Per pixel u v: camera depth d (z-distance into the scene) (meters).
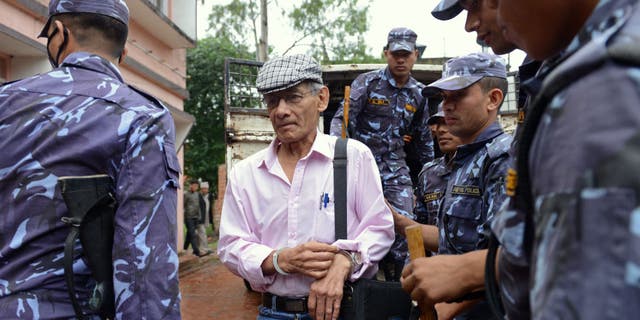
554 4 0.79
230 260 2.30
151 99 1.77
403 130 4.31
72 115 1.59
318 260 2.09
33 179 1.54
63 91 1.63
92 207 1.55
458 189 2.03
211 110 22.98
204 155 22.94
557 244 0.62
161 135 1.66
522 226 0.84
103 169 1.60
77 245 1.57
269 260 2.18
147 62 10.19
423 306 1.73
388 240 2.28
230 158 5.57
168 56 11.28
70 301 1.56
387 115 4.21
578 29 0.81
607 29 0.69
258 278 2.19
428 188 3.48
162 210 1.61
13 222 1.53
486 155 1.93
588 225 0.59
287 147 2.38
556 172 0.64
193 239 12.00
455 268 1.44
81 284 1.58
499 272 0.94
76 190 1.53
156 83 10.59
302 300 2.20
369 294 2.13
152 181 1.60
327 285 2.07
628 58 0.62
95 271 1.56
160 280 1.56
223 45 22.72
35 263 1.53
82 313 1.55
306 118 2.27
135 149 1.60
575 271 0.59
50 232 1.54
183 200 12.55
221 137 23.22
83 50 1.76
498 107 2.17
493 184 1.86
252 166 2.37
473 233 1.96
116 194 1.59
